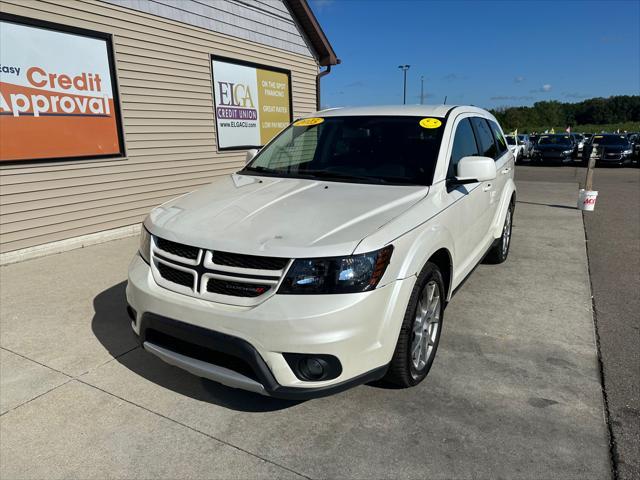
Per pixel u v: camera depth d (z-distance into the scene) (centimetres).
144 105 692
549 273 516
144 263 285
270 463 229
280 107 997
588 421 257
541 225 779
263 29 916
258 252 232
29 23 539
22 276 498
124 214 683
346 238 237
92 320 390
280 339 224
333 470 224
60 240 603
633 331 370
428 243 272
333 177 340
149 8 680
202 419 264
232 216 271
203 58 785
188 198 322
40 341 354
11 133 538
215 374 243
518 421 258
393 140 359
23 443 245
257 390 234
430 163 333
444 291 318
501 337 360
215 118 825
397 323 250
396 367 266
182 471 225
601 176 1697
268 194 307
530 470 222
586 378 301
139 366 320
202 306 239
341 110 420
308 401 280
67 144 596
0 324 381
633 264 550
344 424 258
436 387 292
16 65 534
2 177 534
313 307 224
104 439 248
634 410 267
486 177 320
